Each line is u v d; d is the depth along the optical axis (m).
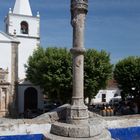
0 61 45.12
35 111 44.84
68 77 38.47
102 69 40.03
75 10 15.92
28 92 47.03
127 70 47.12
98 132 15.17
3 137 24.84
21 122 25.81
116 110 45.50
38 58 42.81
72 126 14.88
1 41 45.25
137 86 46.75
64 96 40.94
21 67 48.97
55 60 39.00
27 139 25.39
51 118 26.41
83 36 16.02
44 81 40.22
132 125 29.39
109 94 70.94
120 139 28.52
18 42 46.28
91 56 39.91
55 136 14.77
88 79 39.22
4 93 44.59
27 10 52.09
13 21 50.31
